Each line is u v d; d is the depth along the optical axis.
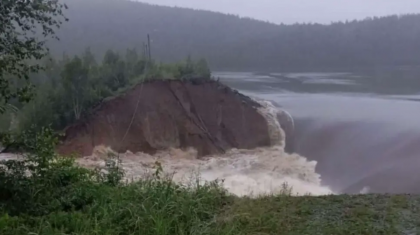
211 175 22.02
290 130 29.98
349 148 23.47
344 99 36.41
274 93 43.81
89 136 30.25
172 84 33.84
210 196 7.59
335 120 27.86
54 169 8.20
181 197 7.24
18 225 6.37
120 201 7.11
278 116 32.25
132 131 31.36
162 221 6.32
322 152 25.05
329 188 19.72
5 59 7.43
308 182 20.81
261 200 7.86
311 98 38.31
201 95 34.06
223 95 34.16
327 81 50.75
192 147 31.94
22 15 7.74
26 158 8.21
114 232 6.17
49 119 28.95
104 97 32.94
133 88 33.06
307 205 7.43
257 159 25.62
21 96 7.92
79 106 31.45
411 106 31.23
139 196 7.37
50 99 30.81
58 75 32.53
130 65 37.34
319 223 6.56
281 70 74.69
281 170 22.58
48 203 7.29
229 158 27.83
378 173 19.84
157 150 31.05
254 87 48.88
